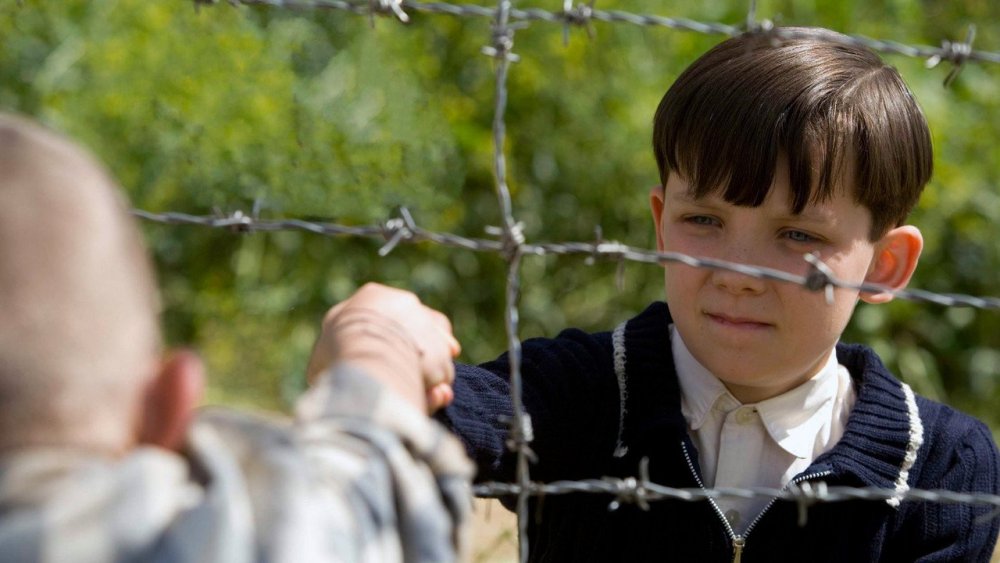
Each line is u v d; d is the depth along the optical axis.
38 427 1.09
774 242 1.86
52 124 4.64
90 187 1.16
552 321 4.97
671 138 1.91
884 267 2.04
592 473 1.94
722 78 1.87
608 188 4.91
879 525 1.91
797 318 1.86
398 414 1.36
